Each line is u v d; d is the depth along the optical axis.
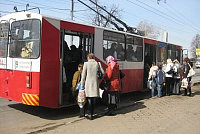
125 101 10.98
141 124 6.72
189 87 12.25
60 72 7.30
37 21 6.86
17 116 7.43
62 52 7.41
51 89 7.00
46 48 6.84
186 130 6.32
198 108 9.16
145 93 14.08
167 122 7.03
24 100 6.90
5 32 7.75
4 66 7.67
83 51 8.59
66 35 8.27
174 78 12.47
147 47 13.06
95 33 8.86
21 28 7.25
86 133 5.78
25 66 6.93
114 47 10.02
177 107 9.23
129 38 11.13
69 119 7.25
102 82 7.64
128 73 11.09
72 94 7.64
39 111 8.21
